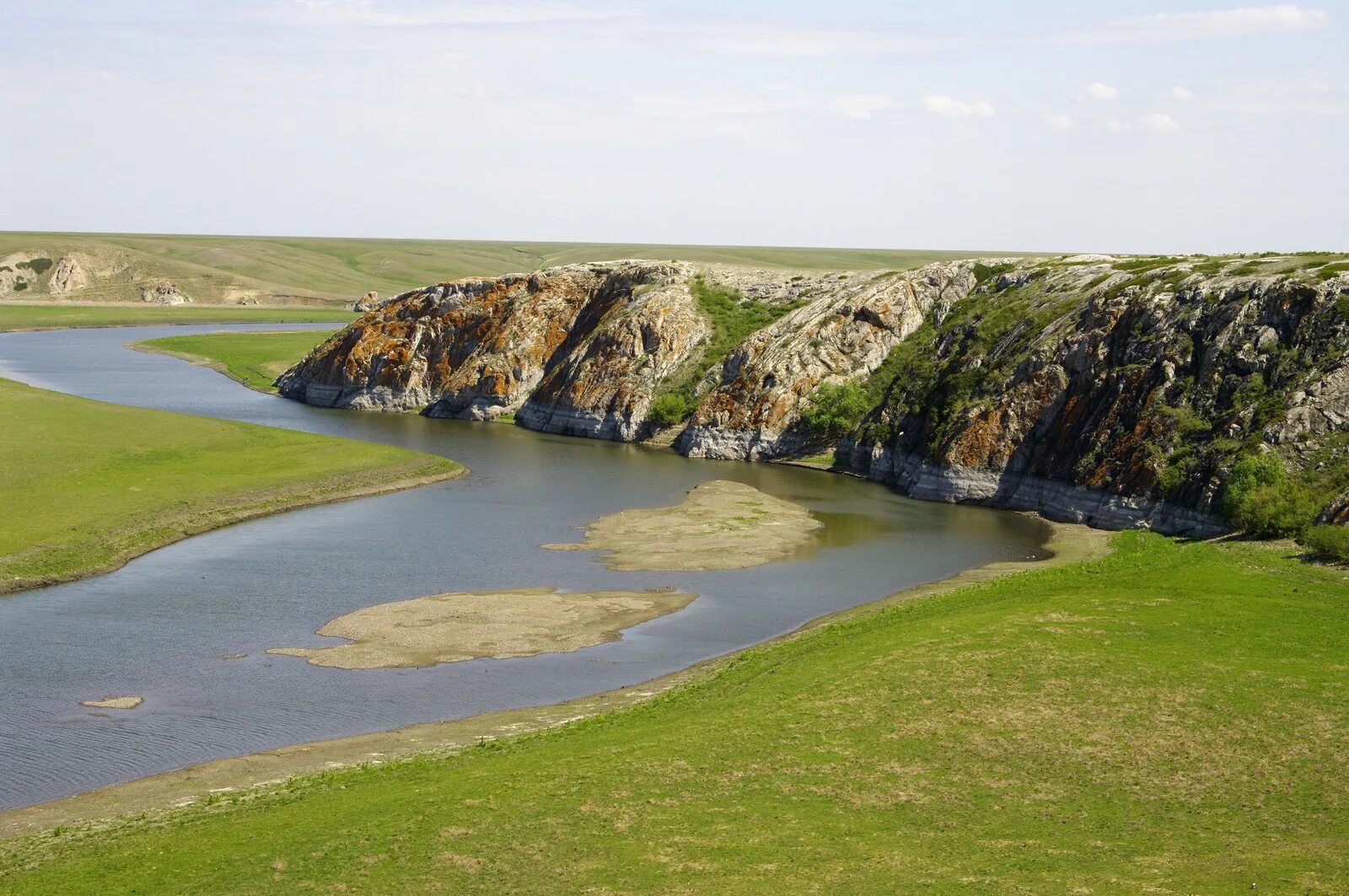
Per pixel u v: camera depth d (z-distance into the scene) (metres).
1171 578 61.47
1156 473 86.44
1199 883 30.95
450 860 33.34
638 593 69.44
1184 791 37.25
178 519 83.94
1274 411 82.50
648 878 32.06
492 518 90.69
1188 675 46.47
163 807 39.00
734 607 66.50
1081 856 32.91
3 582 67.19
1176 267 104.88
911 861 32.75
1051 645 50.34
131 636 59.31
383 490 101.12
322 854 33.94
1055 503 94.62
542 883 32.03
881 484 112.06
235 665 55.09
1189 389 90.50
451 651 57.78
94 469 94.00
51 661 55.19
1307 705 43.41
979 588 64.25
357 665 55.38
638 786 38.16
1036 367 102.50
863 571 75.44
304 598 66.94
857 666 48.97
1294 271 94.06
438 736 46.09
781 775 38.78
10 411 111.50
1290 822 34.94
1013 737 41.47
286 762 43.38
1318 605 55.41
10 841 36.06
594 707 49.34
